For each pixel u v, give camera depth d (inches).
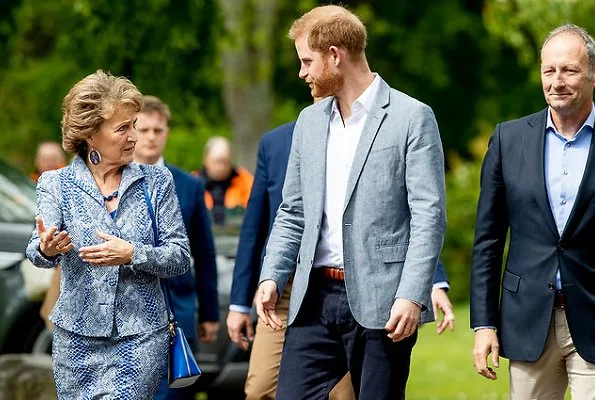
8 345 419.2
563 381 280.2
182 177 356.2
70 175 261.7
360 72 269.6
